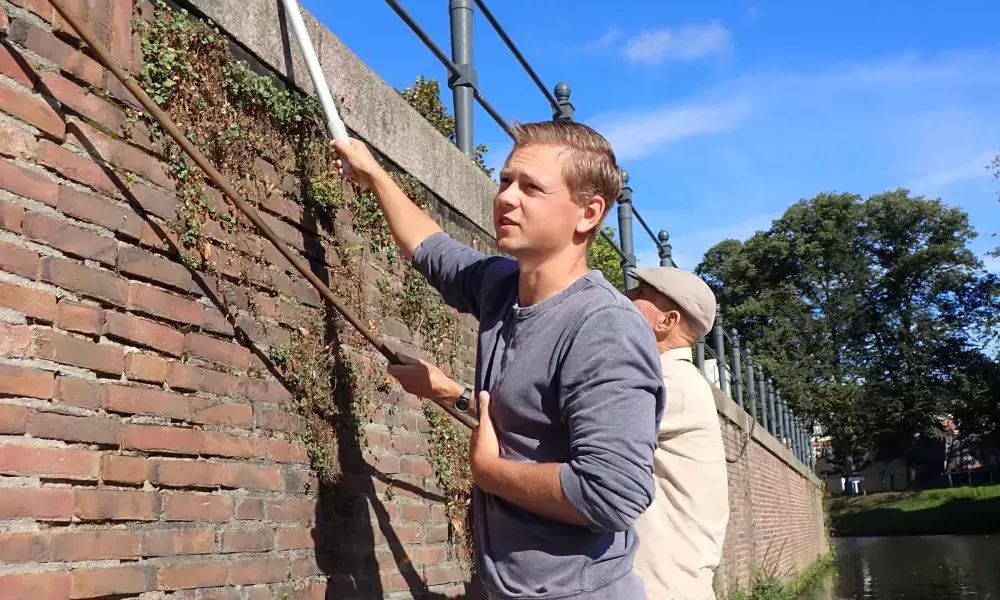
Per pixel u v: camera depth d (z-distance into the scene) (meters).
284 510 2.72
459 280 2.27
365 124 3.44
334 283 3.15
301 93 3.05
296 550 2.75
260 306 2.73
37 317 1.95
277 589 2.64
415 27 3.99
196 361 2.42
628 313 1.79
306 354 2.91
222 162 2.63
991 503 48.31
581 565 1.77
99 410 2.08
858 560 27.64
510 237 1.85
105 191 2.18
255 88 2.78
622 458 1.65
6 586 1.79
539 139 1.88
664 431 2.68
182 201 2.44
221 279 2.56
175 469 2.29
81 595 1.96
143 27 2.37
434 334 3.95
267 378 2.71
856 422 49.69
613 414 1.68
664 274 2.89
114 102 2.25
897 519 49.81
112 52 2.26
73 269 2.06
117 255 2.20
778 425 18.80
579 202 1.86
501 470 1.76
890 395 50.31
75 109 2.13
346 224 3.30
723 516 2.74
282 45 2.94
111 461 2.09
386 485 3.37
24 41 2.01
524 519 1.80
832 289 52.75
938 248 51.22
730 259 54.72
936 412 49.84
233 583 2.45
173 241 2.39
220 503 2.44
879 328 51.59
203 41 2.57
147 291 2.28
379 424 3.37
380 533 3.28
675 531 2.67
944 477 66.44
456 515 3.95
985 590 16.56
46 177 2.02
